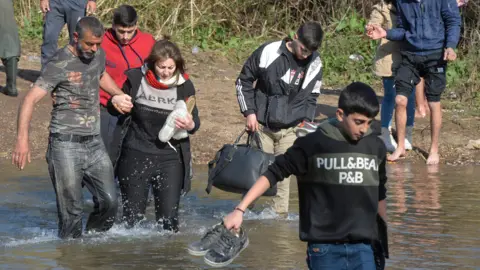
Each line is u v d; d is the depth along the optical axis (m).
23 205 15.41
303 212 8.81
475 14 29.58
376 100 8.46
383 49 19.66
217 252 8.74
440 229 13.59
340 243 8.64
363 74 27.62
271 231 13.52
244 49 30.33
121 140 13.02
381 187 8.91
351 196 8.62
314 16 32.81
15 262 11.55
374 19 19.62
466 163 19.88
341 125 8.68
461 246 12.55
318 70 14.29
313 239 8.66
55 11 21.41
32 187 16.88
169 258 11.80
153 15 31.61
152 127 12.86
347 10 31.88
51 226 13.87
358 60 28.59
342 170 8.59
